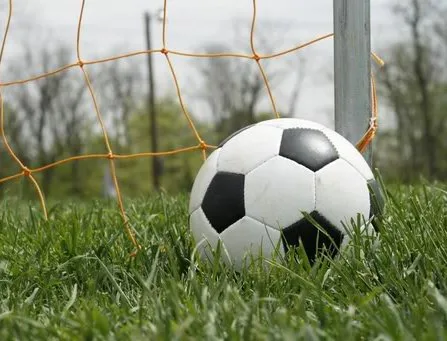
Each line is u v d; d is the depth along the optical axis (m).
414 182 2.24
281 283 1.25
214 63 14.98
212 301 1.15
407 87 14.39
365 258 1.31
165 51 1.72
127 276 1.35
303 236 1.33
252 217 1.33
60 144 15.98
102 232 1.57
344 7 1.57
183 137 17.47
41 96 15.34
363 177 1.38
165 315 1.10
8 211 1.85
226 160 1.37
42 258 1.45
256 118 15.14
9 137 15.05
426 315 1.11
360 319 1.11
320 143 1.37
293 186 1.33
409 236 1.34
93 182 16.59
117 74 15.88
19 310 1.21
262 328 1.05
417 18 13.52
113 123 16.55
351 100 1.57
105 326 1.09
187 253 1.41
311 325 1.07
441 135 14.87
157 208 1.83
